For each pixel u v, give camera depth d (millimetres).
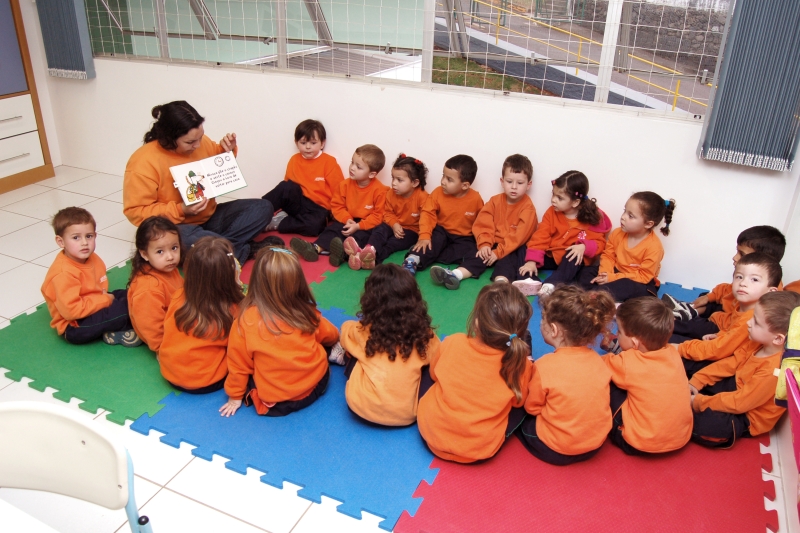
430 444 1784
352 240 2832
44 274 2777
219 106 3418
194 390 2033
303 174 3236
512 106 2797
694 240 2701
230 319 1990
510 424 1815
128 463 1038
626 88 2633
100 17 3545
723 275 2709
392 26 2949
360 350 1910
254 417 1948
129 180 2682
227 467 1761
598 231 2797
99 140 3840
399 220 3123
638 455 1824
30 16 3598
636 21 2504
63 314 2199
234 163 2836
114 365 2184
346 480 1716
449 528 1574
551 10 2607
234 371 1913
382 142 3127
